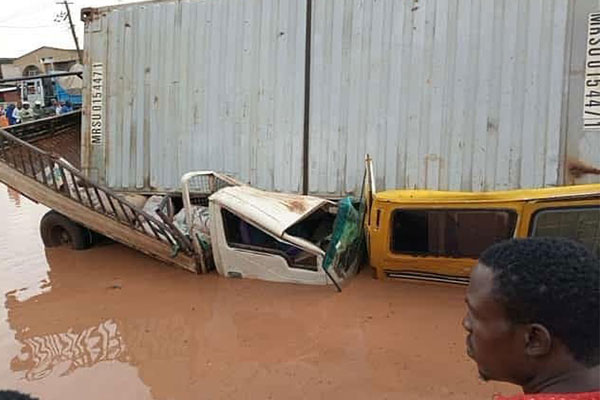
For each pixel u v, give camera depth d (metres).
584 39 6.97
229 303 6.14
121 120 9.59
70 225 8.54
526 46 7.23
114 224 7.66
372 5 7.88
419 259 6.17
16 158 8.10
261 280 6.80
